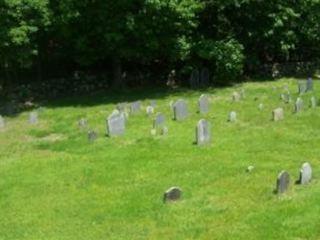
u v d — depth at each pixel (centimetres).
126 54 3269
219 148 2050
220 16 3578
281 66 3709
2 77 3459
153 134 2256
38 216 1569
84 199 1666
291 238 1340
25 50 2984
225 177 1758
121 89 3438
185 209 1540
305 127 2286
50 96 3378
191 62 3447
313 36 3666
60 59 3628
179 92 3259
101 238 1412
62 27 3225
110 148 2122
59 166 1966
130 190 1705
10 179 1867
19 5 2869
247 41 3591
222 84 3422
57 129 2516
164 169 1866
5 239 1444
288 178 1594
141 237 1398
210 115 2550
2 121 2628
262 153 1980
